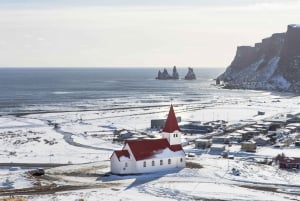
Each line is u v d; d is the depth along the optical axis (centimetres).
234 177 9244
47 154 12431
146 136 15925
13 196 7094
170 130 10056
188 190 8019
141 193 7750
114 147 13750
